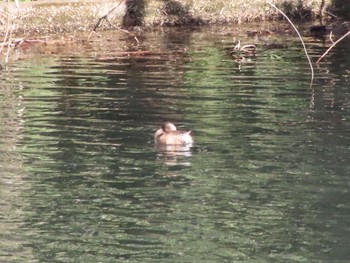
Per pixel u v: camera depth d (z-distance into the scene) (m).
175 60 27.09
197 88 22.55
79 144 17.44
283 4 36.25
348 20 36.09
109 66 26.03
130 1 34.22
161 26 34.75
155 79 23.89
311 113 19.64
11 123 18.95
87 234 13.14
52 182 15.30
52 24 32.81
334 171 15.65
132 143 17.50
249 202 14.30
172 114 19.67
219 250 12.57
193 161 16.31
